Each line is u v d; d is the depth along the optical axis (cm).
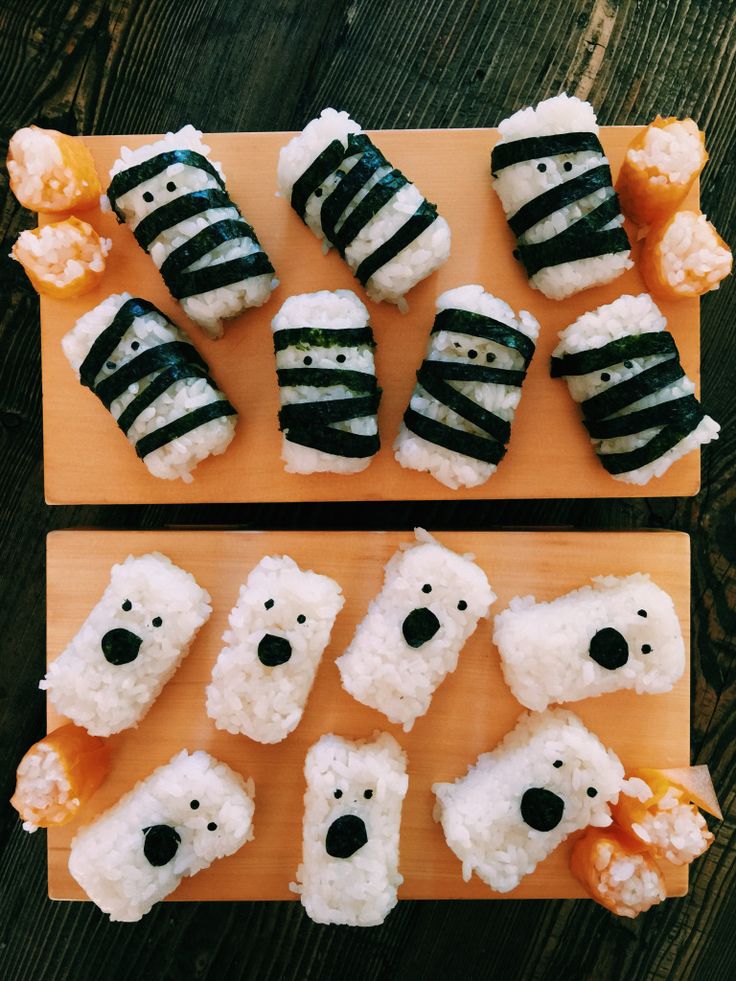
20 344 33
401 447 28
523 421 29
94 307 28
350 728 28
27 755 26
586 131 27
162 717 28
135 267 28
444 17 33
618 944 34
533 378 29
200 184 27
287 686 27
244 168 28
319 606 27
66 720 28
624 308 27
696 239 27
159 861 26
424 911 34
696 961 34
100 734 27
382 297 28
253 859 28
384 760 27
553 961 34
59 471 28
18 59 33
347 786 26
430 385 27
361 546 28
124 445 28
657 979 34
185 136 27
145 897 26
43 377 28
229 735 28
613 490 29
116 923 33
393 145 28
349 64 33
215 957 33
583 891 29
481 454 27
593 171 27
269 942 33
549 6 33
